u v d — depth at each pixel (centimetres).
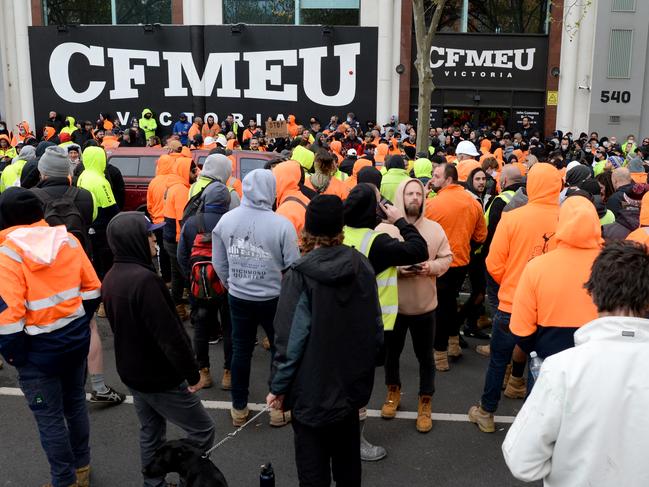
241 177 1087
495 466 436
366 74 2202
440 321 584
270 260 444
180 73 2223
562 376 205
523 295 373
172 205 685
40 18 2228
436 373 592
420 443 465
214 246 465
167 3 2227
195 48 2206
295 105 2227
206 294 516
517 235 446
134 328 346
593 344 205
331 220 308
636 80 2130
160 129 2241
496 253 455
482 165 855
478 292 624
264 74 2220
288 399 315
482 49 2206
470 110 2241
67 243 373
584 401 200
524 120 2133
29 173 603
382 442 467
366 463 438
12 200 362
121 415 505
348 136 1812
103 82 2238
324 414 306
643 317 211
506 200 606
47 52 2227
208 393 545
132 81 2234
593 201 578
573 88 2169
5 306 342
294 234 447
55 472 372
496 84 2220
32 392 363
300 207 529
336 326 307
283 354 310
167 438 468
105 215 674
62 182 508
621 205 581
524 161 1355
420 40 1222
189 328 702
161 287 346
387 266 391
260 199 445
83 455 400
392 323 407
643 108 2159
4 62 2230
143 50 2220
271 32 2197
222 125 2108
